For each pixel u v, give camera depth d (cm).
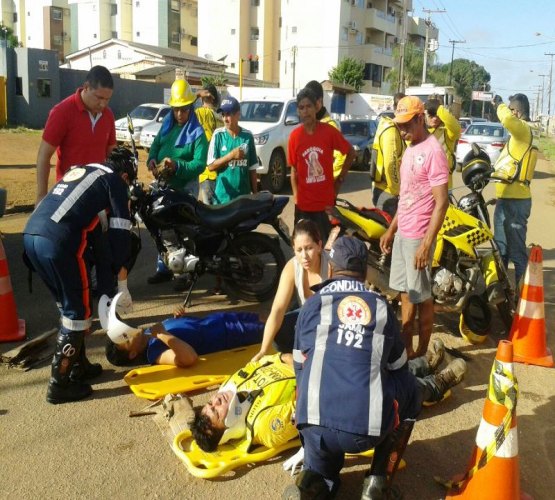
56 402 410
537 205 1326
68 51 7238
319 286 309
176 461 351
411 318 450
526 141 586
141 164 1748
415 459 359
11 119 2959
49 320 551
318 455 291
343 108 3822
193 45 6719
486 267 535
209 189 659
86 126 516
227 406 346
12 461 349
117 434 377
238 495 323
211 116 735
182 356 452
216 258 579
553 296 666
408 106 414
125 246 404
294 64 4675
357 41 5606
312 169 577
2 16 7362
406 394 304
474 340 528
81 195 395
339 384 280
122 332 403
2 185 1280
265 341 387
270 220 596
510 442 300
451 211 530
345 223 541
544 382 463
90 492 323
